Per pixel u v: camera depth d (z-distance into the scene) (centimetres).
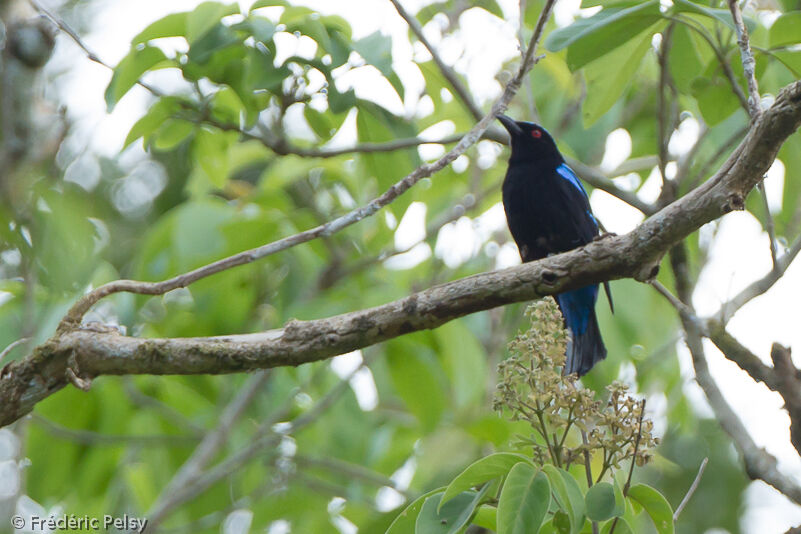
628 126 1316
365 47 875
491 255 1403
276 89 938
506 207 1212
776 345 648
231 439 1354
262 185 1310
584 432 631
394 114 1017
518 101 1362
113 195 1764
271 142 988
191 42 882
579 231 1188
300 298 1266
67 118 844
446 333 1177
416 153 1040
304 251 1279
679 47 962
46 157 828
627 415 611
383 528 902
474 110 1060
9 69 818
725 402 679
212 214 1176
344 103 920
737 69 909
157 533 1245
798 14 826
